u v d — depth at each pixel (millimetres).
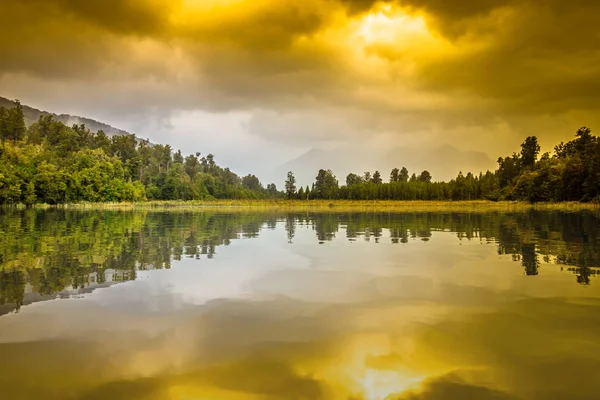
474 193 167625
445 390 6465
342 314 10273
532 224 40656
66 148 156125
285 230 35594
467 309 10680
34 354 7816
